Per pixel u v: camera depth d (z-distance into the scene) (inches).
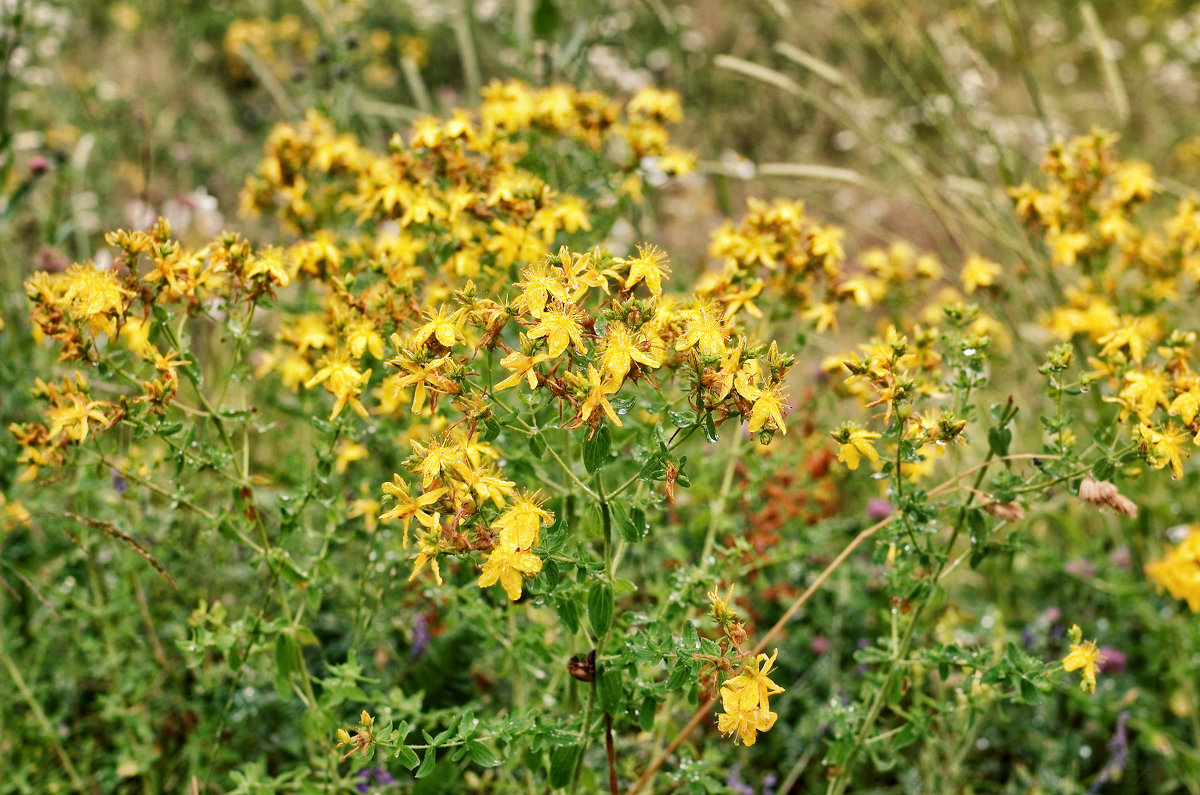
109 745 112.6
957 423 72.4
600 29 150.0
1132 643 126.2
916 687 94.8
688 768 78.5
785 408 66.0
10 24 132.6
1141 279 128.3
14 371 111.6
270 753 109.6
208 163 207.9
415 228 99.3
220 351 133.2
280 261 80.8
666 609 80.9
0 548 112.3
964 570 131.5
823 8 244.1
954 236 147.4
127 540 87.0
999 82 244.1
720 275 94.7
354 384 78.7
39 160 129.0
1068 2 295.7
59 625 112.3
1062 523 120.5
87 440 89.7
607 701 71.7
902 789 110.1
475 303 66.1
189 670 109.0
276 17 269.9
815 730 107.1
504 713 75.2
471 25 249.8
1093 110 255.9
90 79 179.5
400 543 94.1
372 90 247.9
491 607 99.3
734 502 118.4
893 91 218.7
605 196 111.8
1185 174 231.3
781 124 240.1
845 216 156.6
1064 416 77.8
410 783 98.1
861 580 122.6
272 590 84.4
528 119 107.1
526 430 67.7
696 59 224.5
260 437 129.5
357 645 92.9
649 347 64.6
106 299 74.6
